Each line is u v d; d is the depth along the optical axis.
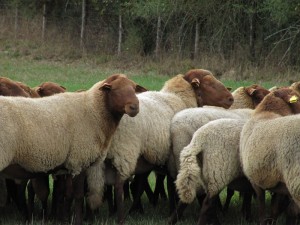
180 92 14.59
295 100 11.68
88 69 38.09
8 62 39.69
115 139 12.46
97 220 12.94
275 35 36.09
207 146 11.97
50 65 39.28
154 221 13.12
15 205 14.34
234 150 11.97
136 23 40.69
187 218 13.30
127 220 13.11
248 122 11.67
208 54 37.12
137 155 12.79
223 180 11.95
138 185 14.07
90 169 12.45
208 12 36.91
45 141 11.14
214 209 12.66
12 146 10.66
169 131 13.48
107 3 41.47
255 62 36.03
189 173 11.85
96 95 12.10
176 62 37.28
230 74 34.84
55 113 11.49
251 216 13.65
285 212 13.08
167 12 37.84
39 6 45.22
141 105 13.24
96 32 43.25
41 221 12.59
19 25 46.69
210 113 13.46
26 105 11.14
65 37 43.97
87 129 11.88
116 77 12.22
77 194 12.12
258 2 35.81
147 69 37.59
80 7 44.19
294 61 35.41
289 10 33.28
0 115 10.57
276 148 10.65
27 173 11.30
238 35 37.03
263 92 15.54
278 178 10.77
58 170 11.84
